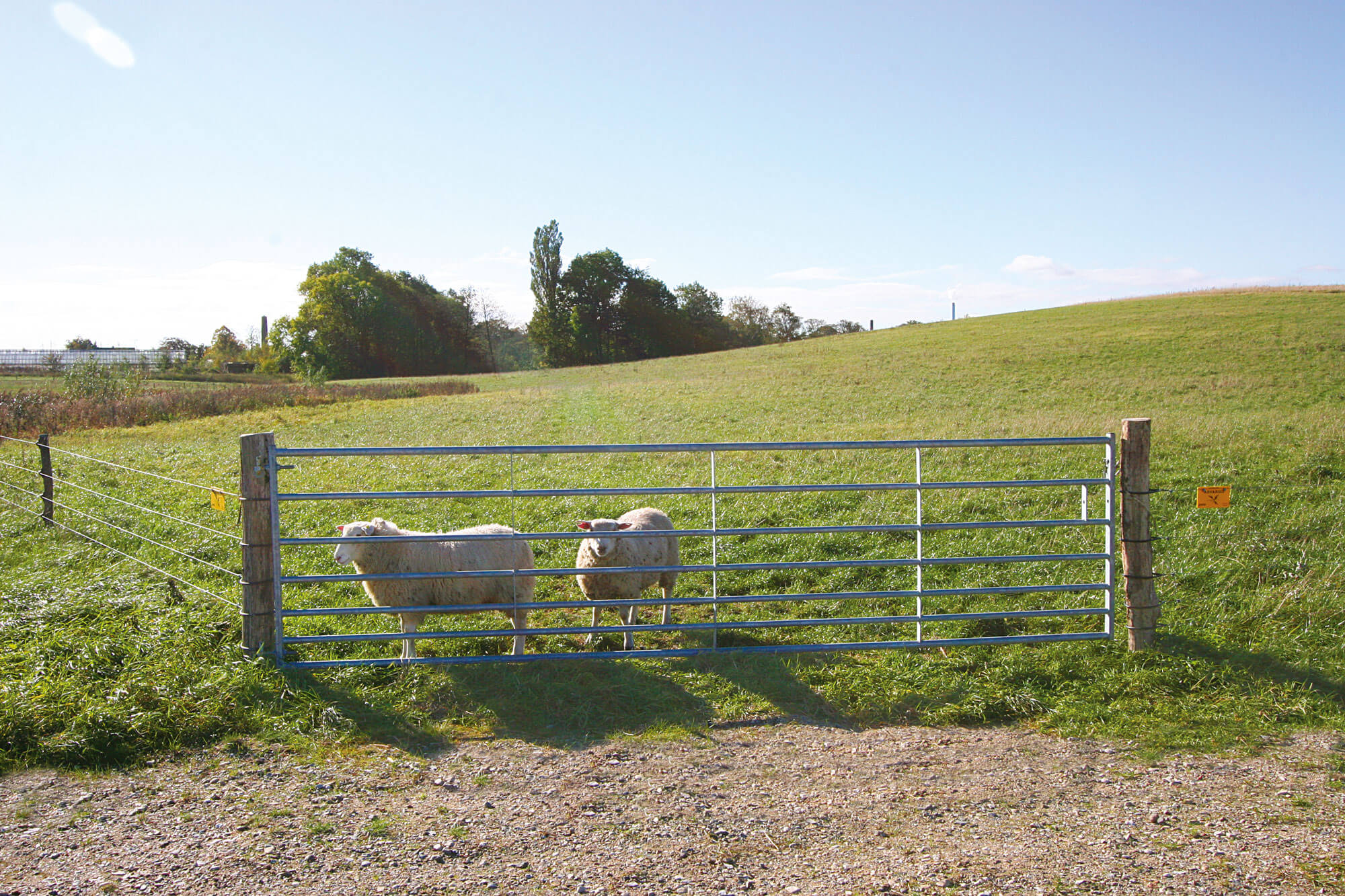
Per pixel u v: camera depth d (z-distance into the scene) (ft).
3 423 82.79
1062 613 22.76
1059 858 13.14
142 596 25.75
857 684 20.42
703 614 26.43
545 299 299.38
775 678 20.90
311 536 35.42
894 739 18.04
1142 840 13.71
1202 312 164.76
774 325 390.42
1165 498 37.96
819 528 22.11
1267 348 111.96
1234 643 22.61
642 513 25.25
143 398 99.19
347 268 277.85
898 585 29.04
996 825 14.28
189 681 18.92
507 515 38.06
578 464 52.01
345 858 13.06
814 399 93.04
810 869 12.84
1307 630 23.22
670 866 12.91
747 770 16.46
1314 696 19.43
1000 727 18.79
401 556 21.80
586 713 18.84
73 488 45.01
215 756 16.62
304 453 20.63
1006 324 191.62
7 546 34.40
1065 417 69.87
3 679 18.65
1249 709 18.95
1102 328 154.61
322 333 259.80
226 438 73.51
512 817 14.47
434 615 25.17
